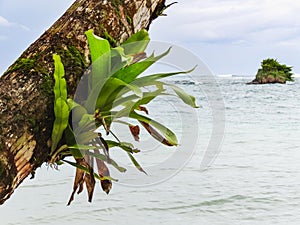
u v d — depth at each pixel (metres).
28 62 2.80
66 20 3.01
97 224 21.89
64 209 22.23
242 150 36.34
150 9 3.41
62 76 2.67
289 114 53.78
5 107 2.67
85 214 22.47
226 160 32.53
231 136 42.22
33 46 2.89
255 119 51.03
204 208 24.19
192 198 24.66
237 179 28.03
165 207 24.08
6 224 20.27
